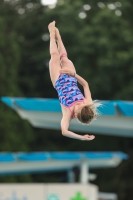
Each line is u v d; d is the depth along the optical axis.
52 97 95.25
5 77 83.50
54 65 27.34
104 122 40.28
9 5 97.81
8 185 44.59
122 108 37.22
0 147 78.88
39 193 45.00
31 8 97.75
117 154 61.28
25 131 82.56
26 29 96.50
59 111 40.78
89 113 25.50
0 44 84.19
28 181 79.12
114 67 84.31
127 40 86.50
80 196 45.59
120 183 86.62
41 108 41.47
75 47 86.88
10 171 53.31
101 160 61.03
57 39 28.09
